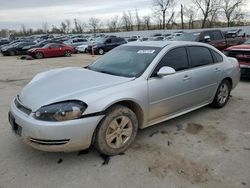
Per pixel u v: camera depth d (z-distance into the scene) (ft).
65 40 114.01
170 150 12.04
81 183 9.62
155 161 11.09
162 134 13.74
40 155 11.53
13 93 23.70
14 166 10.70
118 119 11.37
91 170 10.43
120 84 11.53
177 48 14.29
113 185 9.51
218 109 17.75
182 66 14.30
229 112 17.20
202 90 15.58
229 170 10.43
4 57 77.05
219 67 16.80
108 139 11.12
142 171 10.36
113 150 11.39
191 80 14.52
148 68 12.64
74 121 9.93
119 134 11.49
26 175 10.11
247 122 15.47
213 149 12.14
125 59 13.98
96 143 10.92
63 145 9.97
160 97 12.85
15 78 33.09
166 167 10.64
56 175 10.11
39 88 11.54
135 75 12.41
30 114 10.19
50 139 9.78
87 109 10.18
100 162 11.00
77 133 10.04
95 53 75.10
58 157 11.37
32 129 9.86
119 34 184.85
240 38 45.24
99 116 10.46
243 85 25.48
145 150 12.03
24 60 63.46
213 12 187.73
